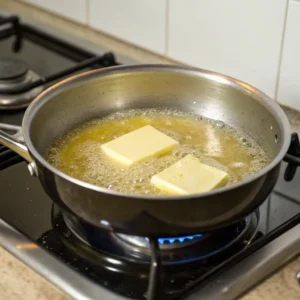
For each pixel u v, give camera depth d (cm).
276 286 60
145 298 57
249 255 62
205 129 81
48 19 121
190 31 98
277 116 70
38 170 61
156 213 54
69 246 64
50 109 75
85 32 115
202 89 81
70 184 56
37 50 110
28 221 68
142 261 62
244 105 78
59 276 59
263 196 60
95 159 74
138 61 104
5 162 78
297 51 85
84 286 58
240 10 90
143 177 70
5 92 92
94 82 79
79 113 80
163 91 83
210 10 94
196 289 58
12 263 62
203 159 75
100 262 62
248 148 77
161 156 75
